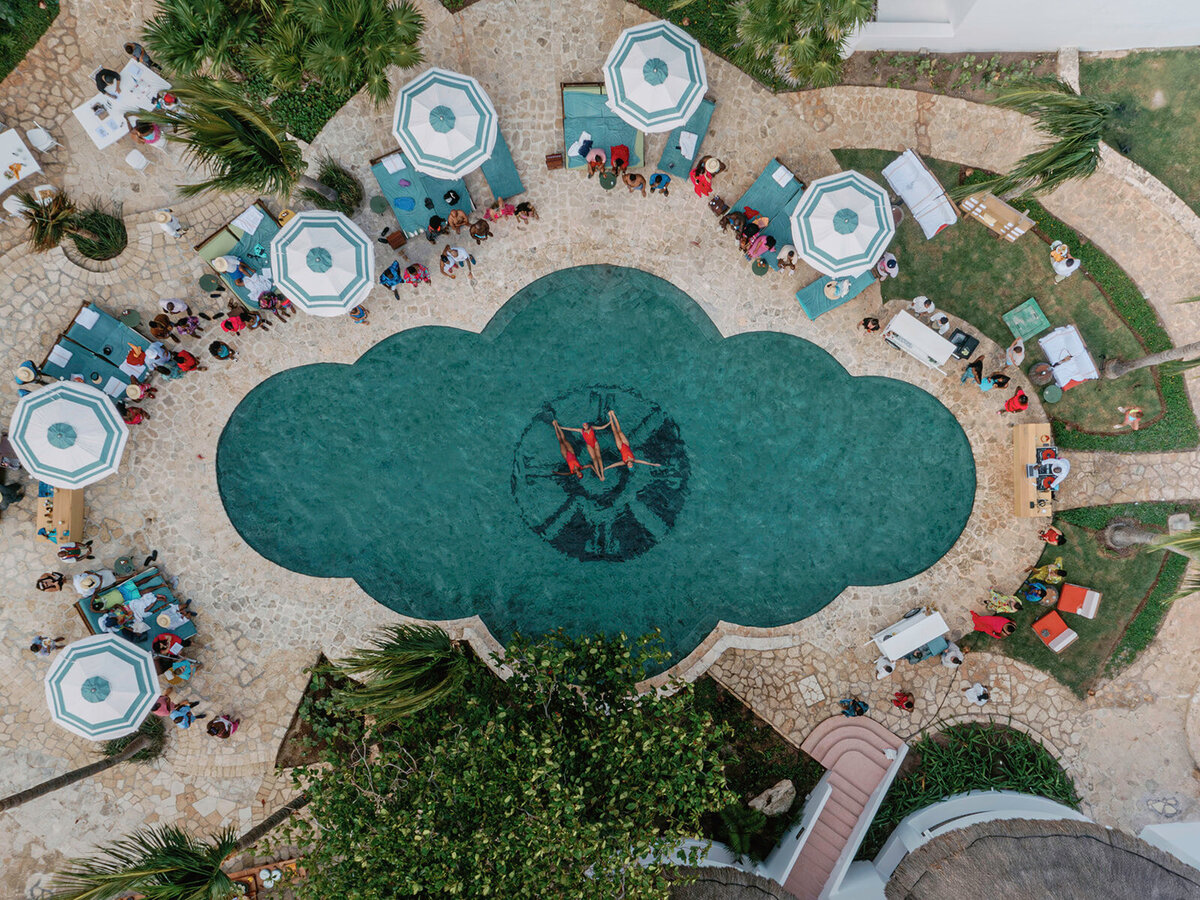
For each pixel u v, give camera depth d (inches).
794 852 660.7
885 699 703.7
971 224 697.6
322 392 690.2
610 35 685.3
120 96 657.6
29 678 676.1
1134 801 702.5
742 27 605.3
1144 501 700.0
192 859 525.7
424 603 697.6
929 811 687.1
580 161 684.7
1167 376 698.2
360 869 521.0
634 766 549.3
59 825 676.7
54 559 674.8
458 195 674.2
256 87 657.0
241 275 660.7
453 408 697.0
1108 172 684.7
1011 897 568.7
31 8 656.4
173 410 679.7
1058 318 700.7
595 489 700.0
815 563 707.4
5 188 658.8
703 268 697.0
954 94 692.7
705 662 700.7
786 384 701.9
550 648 581.6
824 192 633.6
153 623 672.4
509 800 508.7
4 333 668.1
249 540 689.6
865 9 554.6
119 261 671.8
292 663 689.6
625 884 536.1
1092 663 709.9
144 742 673.0
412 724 568.1
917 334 668.7
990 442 701.9
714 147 695.1
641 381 700.7
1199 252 682.2
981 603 705.6
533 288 693.3
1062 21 631.2
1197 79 680.4
